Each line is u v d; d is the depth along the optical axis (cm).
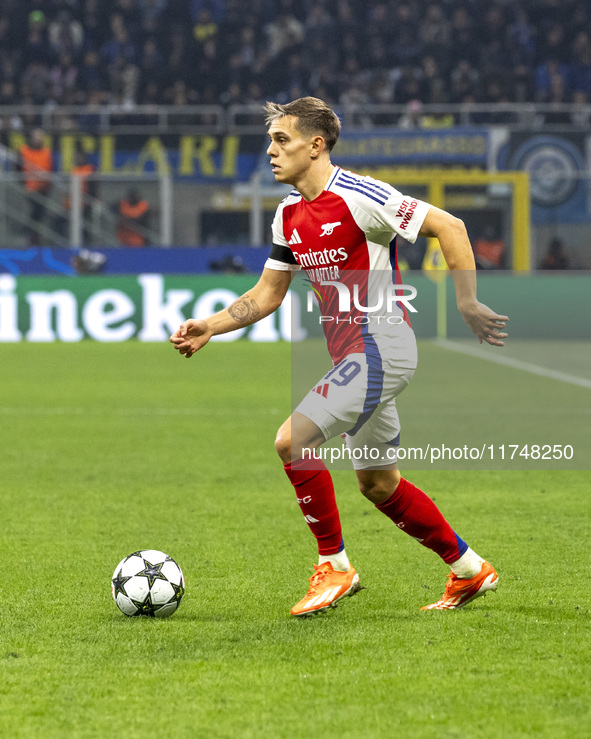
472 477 2462
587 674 1077
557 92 8231
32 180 6869
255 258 6688
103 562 1652
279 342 6419
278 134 1270
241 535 1859
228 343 6347
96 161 7394
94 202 6881
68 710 991
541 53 8575
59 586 1497
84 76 8362
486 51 8488
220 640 1212
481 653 1151
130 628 1268
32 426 3338
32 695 1030
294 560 1662
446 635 1224
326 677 1074
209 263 6675
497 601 1391
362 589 1446
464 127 7419
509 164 7381
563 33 8619
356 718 962
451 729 934
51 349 5966
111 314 6412
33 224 6894
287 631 1249
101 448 2912
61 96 8188
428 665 1109
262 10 8775
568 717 960
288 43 8469
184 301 6406
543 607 1357
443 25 8538
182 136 7375
